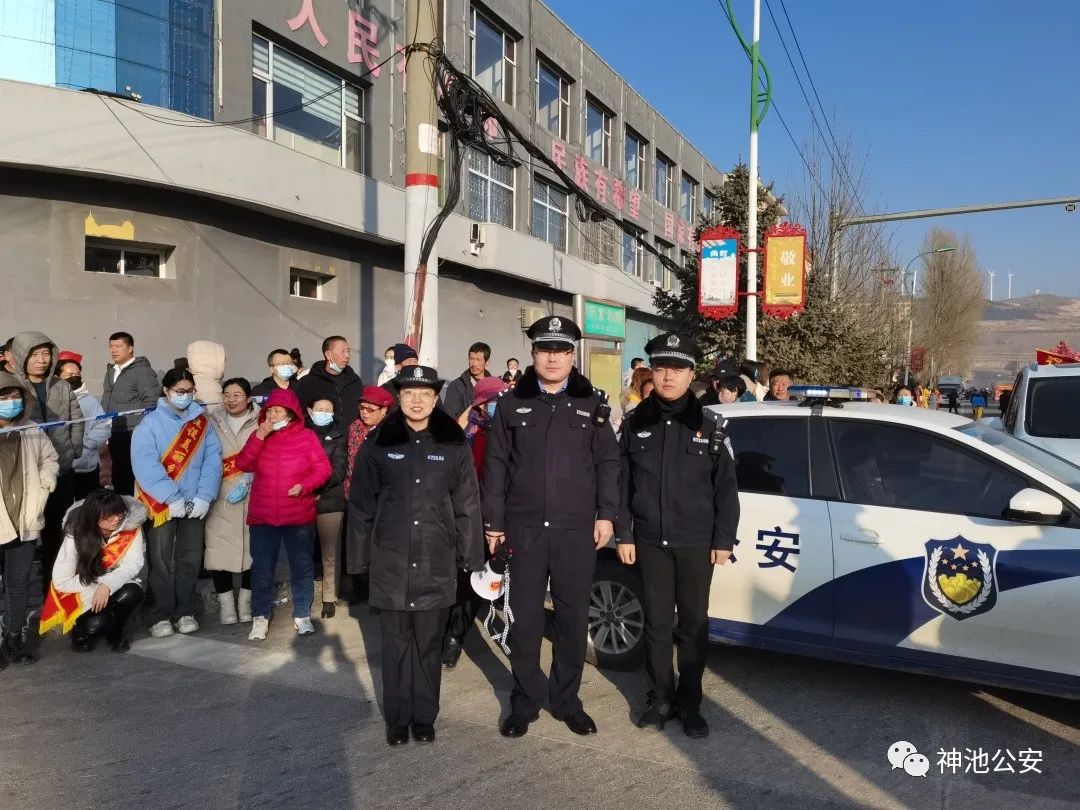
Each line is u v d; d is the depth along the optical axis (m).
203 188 10.70
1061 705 4.43
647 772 3.64
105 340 10.31
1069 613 3.90
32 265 9.77
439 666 4.02
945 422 4.57
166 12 10.59
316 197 12.51
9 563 5.00
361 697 4.53
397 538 3.92
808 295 18.27
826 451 4.62
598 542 4.04
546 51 20.61
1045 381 7.44
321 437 6.12
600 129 24.52
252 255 12.13
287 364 6.66
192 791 3.46
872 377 19.42
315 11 12.93
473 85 9.16
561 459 3.99
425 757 3.78
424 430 4.02
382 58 14.47
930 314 48.72
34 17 9.55
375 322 14.73
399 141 14.91
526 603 4.01
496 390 5.65
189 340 11.14
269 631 5.73
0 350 6.70
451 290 17.42
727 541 4.00
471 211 17.77
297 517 5.47
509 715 4.17
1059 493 4.08
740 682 4.74
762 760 3.77
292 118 12.82
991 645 4.07
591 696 4.57
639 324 27.92
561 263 20.48
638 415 4.18
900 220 17.41
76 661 5.11
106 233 10.29
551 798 3.41
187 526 5.61
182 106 10.78
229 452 5.94
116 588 5.24
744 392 8.22
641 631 4.93
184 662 5.09
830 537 4.42
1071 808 3.37
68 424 5.61
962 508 4.26
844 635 4.38
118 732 4.05
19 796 3.41
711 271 14.07
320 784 3.53
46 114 9.34
